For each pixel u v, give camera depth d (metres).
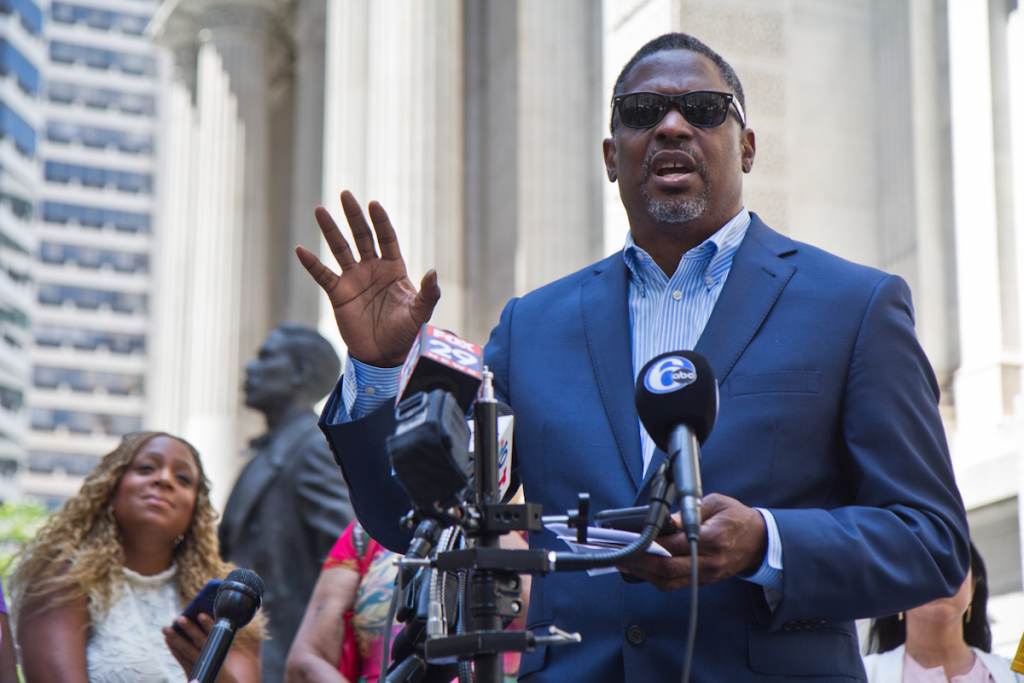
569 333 3.26
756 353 3.03
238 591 3.35
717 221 3.25
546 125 13.31
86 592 4.99
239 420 23.50
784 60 9.41
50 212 99.06
